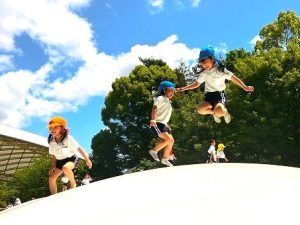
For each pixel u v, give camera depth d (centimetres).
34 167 4059
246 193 254
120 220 235
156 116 744
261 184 274
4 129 4491
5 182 4762
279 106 2661
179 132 3278
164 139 748
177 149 3123
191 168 350
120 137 4134
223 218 218
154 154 760
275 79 2636
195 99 3422
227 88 2897
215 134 3064
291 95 2620
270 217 214
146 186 298
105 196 289
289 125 2639
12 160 5531
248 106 2720
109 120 4191
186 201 251
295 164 2609
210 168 342
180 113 3322
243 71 2805
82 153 682
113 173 4162
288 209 223
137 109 4053
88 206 273
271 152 2636
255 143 2667
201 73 686
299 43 2966
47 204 298
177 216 228
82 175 4234
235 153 2852
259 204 232
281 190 256
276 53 2797
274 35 3306
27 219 269
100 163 4178
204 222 217
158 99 743
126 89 4109
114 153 4175
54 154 674
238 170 325
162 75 4131
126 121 4103
